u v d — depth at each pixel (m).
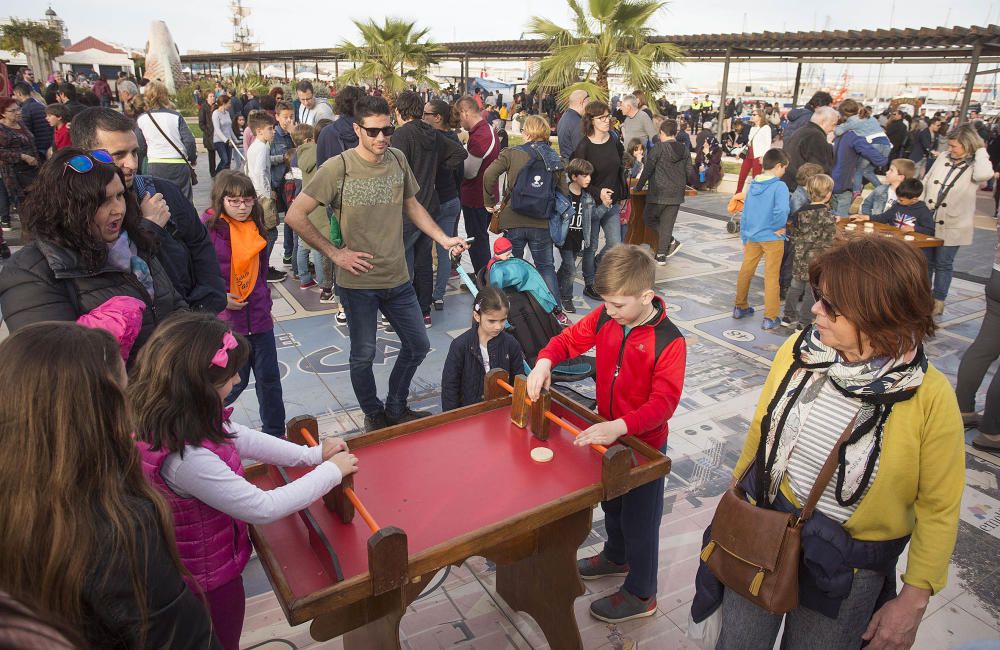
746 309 5.95
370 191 3.37
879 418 1.53
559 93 13.82
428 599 2.66
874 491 1.56
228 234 3.12
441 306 5.86
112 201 1.93
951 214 5.75
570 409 2.42
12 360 1.12
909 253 1.45
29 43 29.14
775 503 1.74
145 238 2.18
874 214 7.37
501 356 3.12
